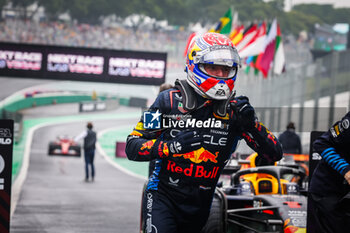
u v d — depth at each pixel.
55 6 185.88
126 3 198.50
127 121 130.38
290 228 15.24
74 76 51.19
